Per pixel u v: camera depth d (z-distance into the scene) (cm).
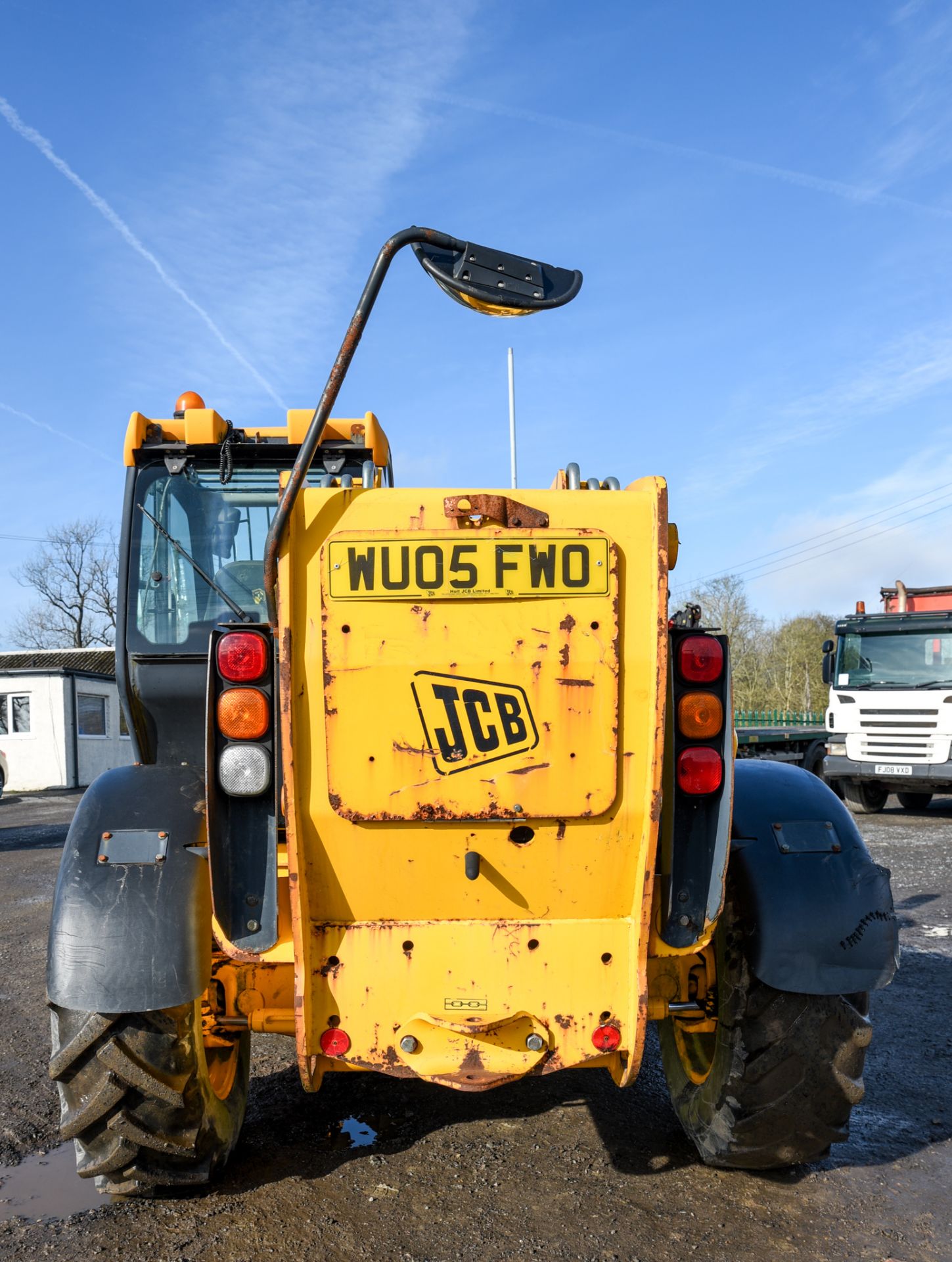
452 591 254
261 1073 434
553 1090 412
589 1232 290
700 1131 327
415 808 254
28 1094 408
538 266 248
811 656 5991
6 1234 289
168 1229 292
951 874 918
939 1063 439
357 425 423
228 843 260
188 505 414
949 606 1664
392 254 232
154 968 265
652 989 313
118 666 396
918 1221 297
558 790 257
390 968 263
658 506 260
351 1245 283
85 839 285
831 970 283
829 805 314
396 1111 388
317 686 254
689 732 267
